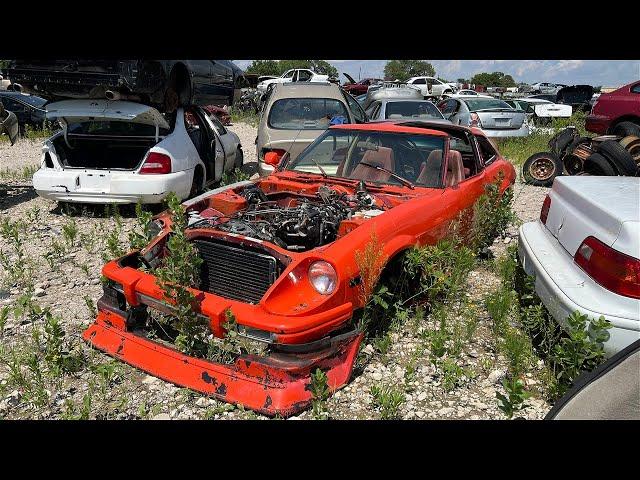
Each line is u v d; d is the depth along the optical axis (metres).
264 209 4.49
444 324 3.99
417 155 5.06
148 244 4.11
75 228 6.59
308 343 3.20
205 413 3.19
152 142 7.50
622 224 3.22
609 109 12.11
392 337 4.06
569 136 10.69
